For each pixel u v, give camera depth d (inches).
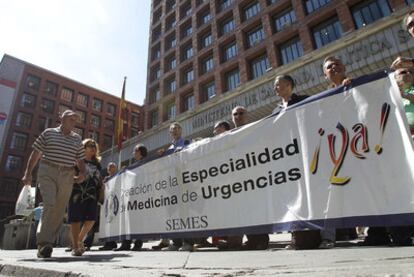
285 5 627.8
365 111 92.4
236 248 131.3
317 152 100.6
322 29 553.9
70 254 152.9
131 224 171.0
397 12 409.7
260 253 93.0
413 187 78.7
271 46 617.0
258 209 112.7
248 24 687.7
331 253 76.5
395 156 83.7
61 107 1531.7
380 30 426.6
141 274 56.5
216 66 732.0
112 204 195.2
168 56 928.3
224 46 751.7
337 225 90.2
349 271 44.2
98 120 1649.9
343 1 519.2
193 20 866.1
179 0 954.7
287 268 54.5
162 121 861.8
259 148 118.0
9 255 153.5
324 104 102.9
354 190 89.4
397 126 85.1
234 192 122.5
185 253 115.4
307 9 594.9
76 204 147.1
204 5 844.6
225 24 774.5
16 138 1368.1
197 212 134.9
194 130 697.0
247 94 588.7
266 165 114.3
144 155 210.5
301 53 575.2
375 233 103.9
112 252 156.9
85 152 162.4
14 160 1343.5
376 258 58.0
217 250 129.6
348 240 147.7
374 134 89.1
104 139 1638.8
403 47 400.5
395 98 87.2
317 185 97.9
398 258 55.3
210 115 664.4
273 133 114.9
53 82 1536.7
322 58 483.5
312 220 96.2
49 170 130.7
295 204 102.3
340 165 94.1
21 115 1402.6
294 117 110.1
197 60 798.5
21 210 136.2
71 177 137.0
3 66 1403.8
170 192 151.3
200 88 762.8
